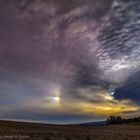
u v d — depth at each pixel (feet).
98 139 115.96
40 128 206.28
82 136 127.13
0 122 255.50
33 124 273.75
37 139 102.01
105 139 116.78
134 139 120.06
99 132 180.34
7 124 237.04
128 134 157.99
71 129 220.02
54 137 114.01
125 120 431.84
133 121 427.33
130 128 273.95
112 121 447.01
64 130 194.08
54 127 242.58
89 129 236.63
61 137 115.75
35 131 154.81
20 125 238.48
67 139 109.60
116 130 226.17
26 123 280.72
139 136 138.72
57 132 156.97
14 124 245.45
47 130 179.11
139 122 403.75
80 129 227.81
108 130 223.71
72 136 124.47
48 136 116.37
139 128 271.28
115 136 134.62
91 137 123.54
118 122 429.79
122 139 118.93
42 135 120.98
